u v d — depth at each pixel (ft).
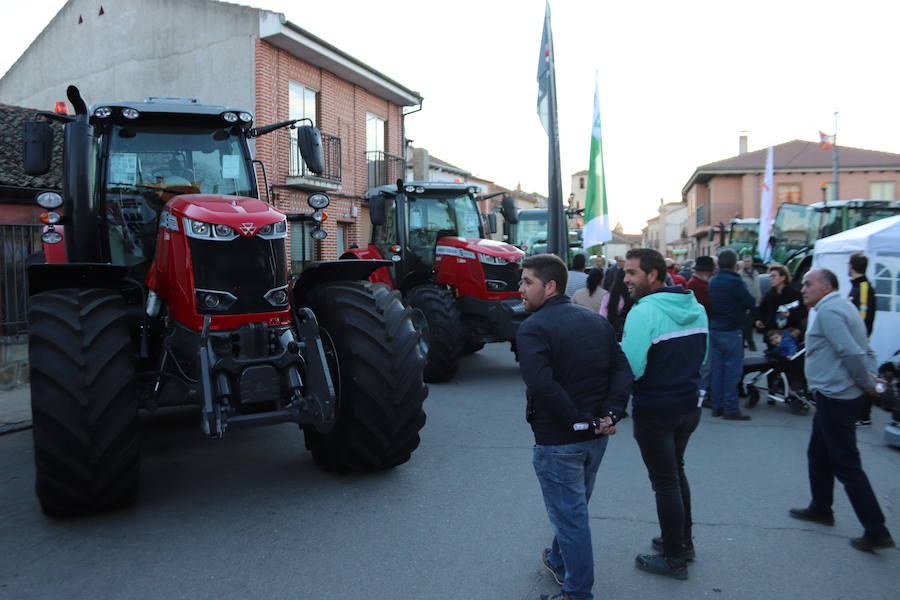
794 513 14.24
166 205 16.28
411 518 14.17
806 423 22.68
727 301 22.93
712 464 18.02
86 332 13.87
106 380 13.70
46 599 10.91
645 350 11.00
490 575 11.64
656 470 11.54
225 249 15.20
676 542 11.51
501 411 24.14
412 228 32.35
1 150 28.81
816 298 13.35
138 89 52.90
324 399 15.21
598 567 11.99
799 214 55.47
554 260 10.41
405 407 16.14
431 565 12.03
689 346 11.26
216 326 15.08
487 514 14.37
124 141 17.67
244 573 11.76
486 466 17.67
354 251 34.88
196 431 21.39
